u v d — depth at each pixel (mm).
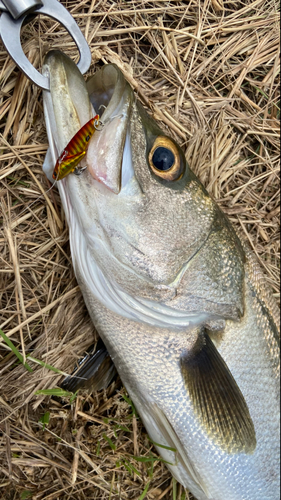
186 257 273
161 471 366
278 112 401
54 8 259
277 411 334
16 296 294
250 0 366
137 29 325
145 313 278
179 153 265
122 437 347
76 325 327
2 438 299
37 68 282
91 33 307
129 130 247
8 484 306
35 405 314
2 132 287
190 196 273
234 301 300
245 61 374
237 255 302
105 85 255
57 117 241
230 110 375
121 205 251
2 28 245
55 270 312
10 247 289
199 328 295
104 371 346
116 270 263
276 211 406
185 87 348
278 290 419
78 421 332
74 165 240
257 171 400
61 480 321
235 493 329
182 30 345
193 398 299
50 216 302
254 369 322
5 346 287
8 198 290
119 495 341
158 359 296
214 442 308
